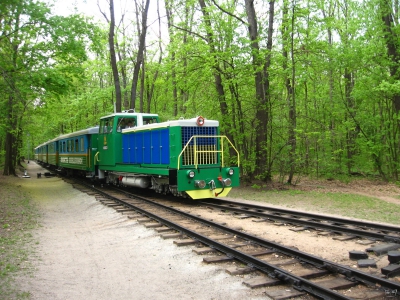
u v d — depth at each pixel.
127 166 13.38
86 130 17.81
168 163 11.04
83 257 6.05
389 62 15.94
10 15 12.10
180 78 16.95
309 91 22.30
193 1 17.61
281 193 13.91
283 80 16.20
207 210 10.06
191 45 15.82
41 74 13.24
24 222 8.76
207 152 11.12
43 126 39.28
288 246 6.18
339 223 8.03
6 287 4.57
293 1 13.81
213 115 17.47
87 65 25.78
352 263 5.27
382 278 4.35
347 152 19.72
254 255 5.64
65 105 27.31
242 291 4.38
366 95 17.02
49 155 31.98
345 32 18.56
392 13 16.59
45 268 5.45
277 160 16.09
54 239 7.31
